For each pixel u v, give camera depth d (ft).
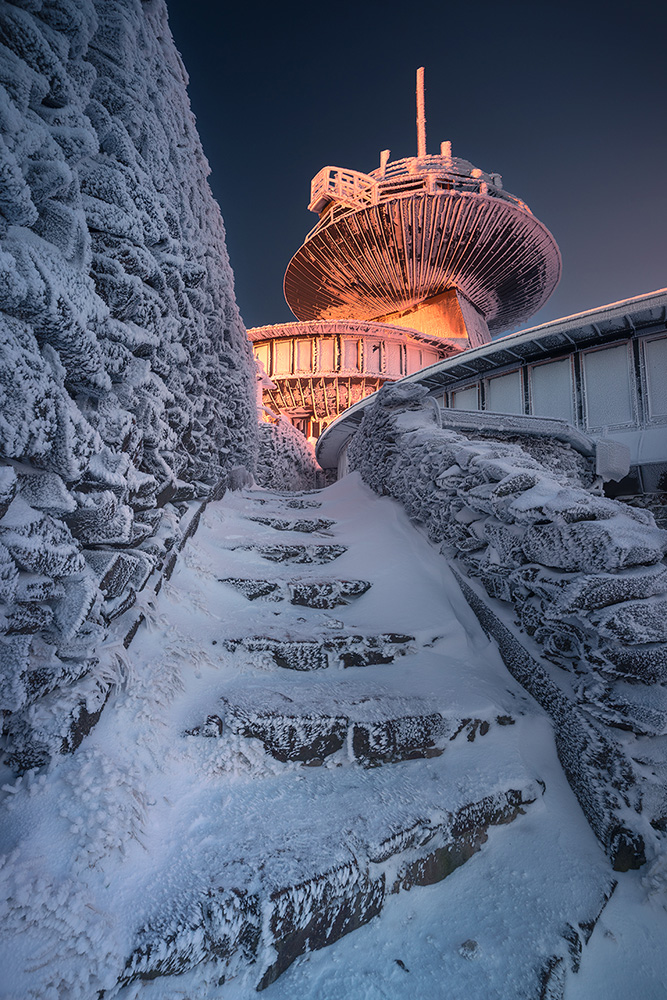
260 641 8.53
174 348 9.89
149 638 7.77
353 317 120.47
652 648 7.27
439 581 12.44
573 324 33.42
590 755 7.46
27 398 4.72
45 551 5.16
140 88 8.20
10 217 4.77
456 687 8.64
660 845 6.49
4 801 4.80
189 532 11.64
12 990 3.65
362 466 22.36
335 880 5.12
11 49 5.00
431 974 4.94
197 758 6.17
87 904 4.24
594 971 5.37
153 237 7.82
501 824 6.93
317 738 6.85
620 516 8.57
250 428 23.36
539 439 27.22
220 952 4.47
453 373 42.29
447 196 93.86
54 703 5.44
